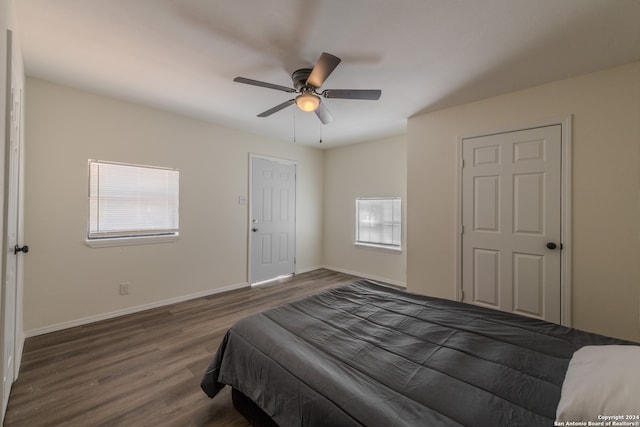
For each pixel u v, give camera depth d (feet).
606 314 7.19
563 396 2.87
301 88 7.09
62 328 8.42
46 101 8.13
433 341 4.50
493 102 8.91
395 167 13.92
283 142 15.03
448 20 5.35
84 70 7.48
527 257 8.38
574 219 7.61
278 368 4.05
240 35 5.89
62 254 8.44
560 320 7.83
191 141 11.30
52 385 5.86
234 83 8.18
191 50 6.48
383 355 4.09
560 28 5.55
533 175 8.25
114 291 9.43
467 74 7.48
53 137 8.25
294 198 15.70
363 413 2.98
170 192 10.80
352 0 4.84
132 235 9.90
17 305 6.11
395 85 8.12
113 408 5.25
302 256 16.21
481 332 4.79
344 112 10.37
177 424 4.91
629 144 6.88
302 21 5.43
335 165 16.70
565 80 7.70
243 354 4.73
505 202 8.75
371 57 6.66
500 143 8.81
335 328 4.99
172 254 10.84
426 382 3.45
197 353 7.22
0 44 3.72
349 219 16.01
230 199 12.69
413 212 10.79
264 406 4.08
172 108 10.23
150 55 6.72
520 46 6.19
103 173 9.23
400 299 6.51
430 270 10.36
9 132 4.39
